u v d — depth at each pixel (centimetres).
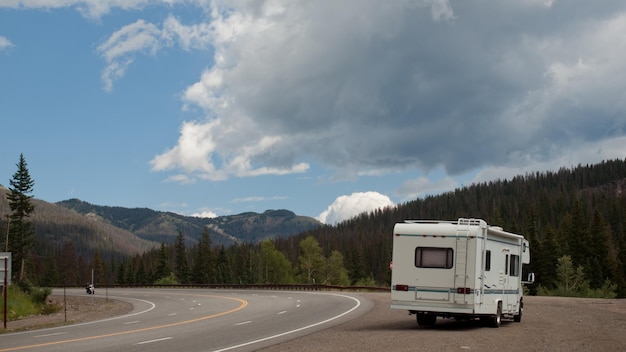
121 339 1750
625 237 9488
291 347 1491
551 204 16850
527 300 3875
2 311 3344
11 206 10144
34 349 1528
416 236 1980
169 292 7075
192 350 1463
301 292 5647
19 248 10106
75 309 4175
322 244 18800
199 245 14025
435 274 1947
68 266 18100
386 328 2022
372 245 17125
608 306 3161
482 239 1961
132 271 15075
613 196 18475
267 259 13850
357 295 4694
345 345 1515
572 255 9544
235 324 2244
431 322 2147
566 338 1667
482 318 2073
